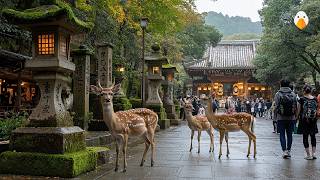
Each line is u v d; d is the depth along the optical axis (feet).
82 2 59.62
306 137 34.12
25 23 25.73
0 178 24.25
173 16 86.33
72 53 47.85
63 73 27.20
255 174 26.55
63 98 49.21
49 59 25.81
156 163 31.22
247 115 35.01
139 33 94.27
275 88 182.09
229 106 110.73
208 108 35.01
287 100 34.53
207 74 207.00
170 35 118.32
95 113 50.03
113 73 78.89
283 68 141.69
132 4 79.82
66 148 25.53
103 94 26.53
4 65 65.41
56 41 25.91
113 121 26.68
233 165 30.37
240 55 216.95
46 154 25.23
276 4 126.00
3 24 55.36
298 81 145.38
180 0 83.87
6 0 51.49
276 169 28.63
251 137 34.86
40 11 26.23
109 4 68.64
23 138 25.86
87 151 27.55
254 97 204.95
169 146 43.86
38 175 25.07
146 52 106.42
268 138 55.16
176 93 162.50
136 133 28.12
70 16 25.20
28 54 69.41
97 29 75.72
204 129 38.81
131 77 98.27
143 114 29.71
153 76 77.15
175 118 90.43
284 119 34.81
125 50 98.43
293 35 117.50
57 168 24.77
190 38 186.91
